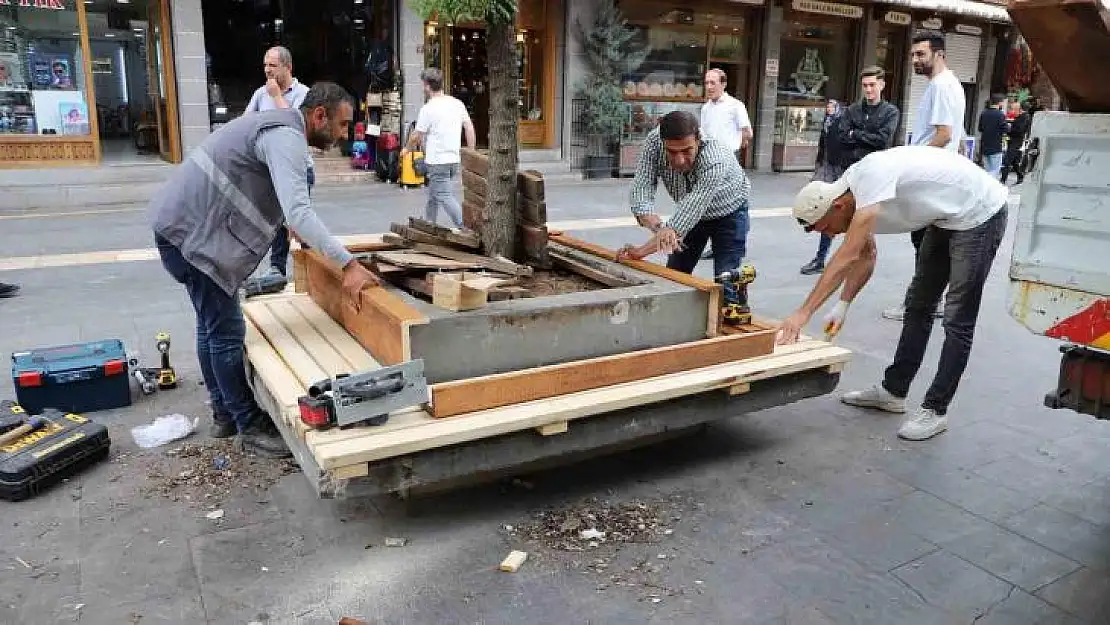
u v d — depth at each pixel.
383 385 2.79
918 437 4.03
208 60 15.92
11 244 8.28
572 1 15.45
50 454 3.35
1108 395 2.67
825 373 3.85
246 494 3.35
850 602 2.73
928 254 4.07
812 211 3.47
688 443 3.97
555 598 2.72
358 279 3.37
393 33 14.04
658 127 4.37
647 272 4.06
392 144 13.70
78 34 11.75
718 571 2.89
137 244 8.35
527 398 3.08
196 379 4.59
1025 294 2.85
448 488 3.41
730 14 17.67
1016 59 23.00
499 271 3.81
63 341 5.14
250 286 4.42
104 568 2.82
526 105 15.89
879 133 6.65
